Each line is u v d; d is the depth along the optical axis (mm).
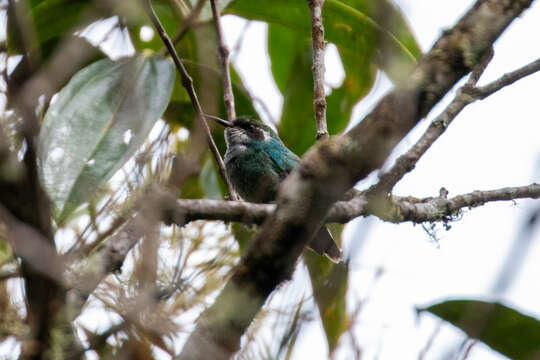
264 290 4242
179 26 8305
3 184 3461
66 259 4191
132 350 3754
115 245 4398
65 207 5020
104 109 6137
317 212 4219
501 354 5648
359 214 5836
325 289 3855
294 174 4320
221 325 4094
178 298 4105
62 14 7531
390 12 5309
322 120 7082
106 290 3947
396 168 5941
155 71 6871
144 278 3865
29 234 3506
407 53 7027
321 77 7188
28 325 3775
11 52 4824
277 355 3793
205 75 4359
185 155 4164
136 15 6316
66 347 3762
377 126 4051
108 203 4539
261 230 4312
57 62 4176
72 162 5496
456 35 4191
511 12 4285
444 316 5000
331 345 4594
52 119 5844
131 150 5801
